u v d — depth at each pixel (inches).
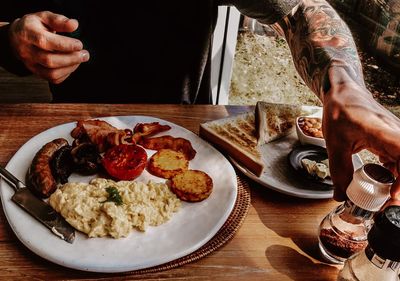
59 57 43.3
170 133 47.2
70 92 65.9
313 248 35.8
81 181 39.1
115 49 62.3
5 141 44.7
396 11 82.0
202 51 63.6
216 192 39.2
